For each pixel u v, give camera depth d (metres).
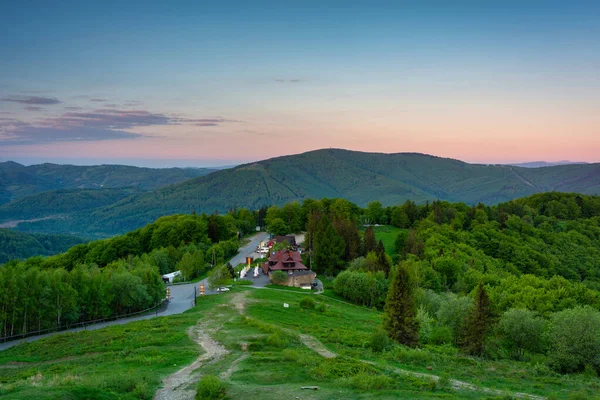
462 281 141.00
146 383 37.59
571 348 59.16
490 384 46.25
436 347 69.12
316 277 151.88
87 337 62.81
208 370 44.19
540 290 107.38
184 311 86.44
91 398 31.20
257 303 92.00
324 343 60.34
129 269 116.44
